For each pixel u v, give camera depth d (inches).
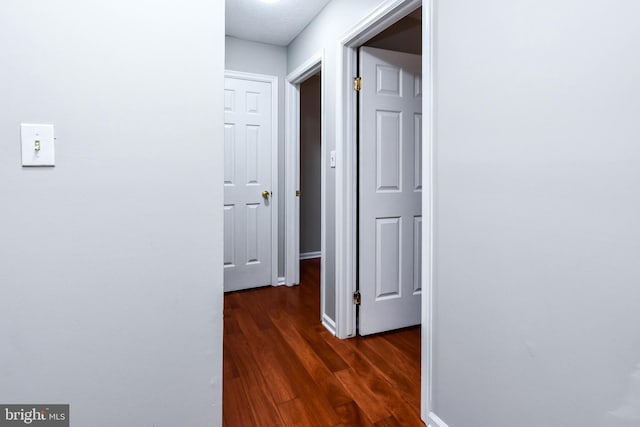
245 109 131.6
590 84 36.9
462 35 53.0
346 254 92.9
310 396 67.9
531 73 42.9
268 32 122.0
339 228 92.9
